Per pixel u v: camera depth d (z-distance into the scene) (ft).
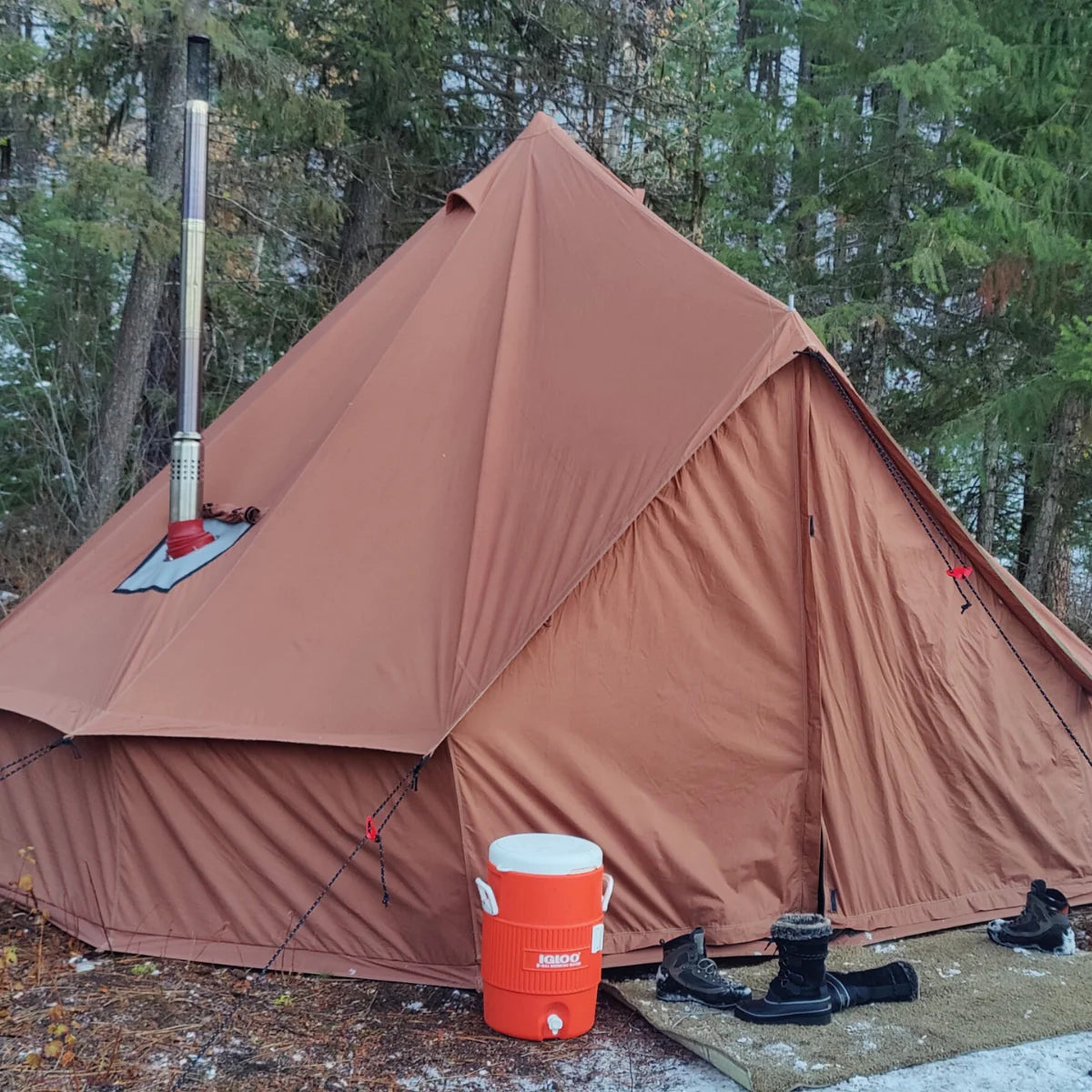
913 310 41.75
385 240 44.70
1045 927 15.10
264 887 14.11
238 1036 12.07
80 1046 11.72
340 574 15.19
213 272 42.06
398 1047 11.88
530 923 12.01
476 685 13.53
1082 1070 11.56
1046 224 34.01
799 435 15.65
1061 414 36.24
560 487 15.25
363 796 13.67
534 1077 11.29
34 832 15.81
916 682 16.30
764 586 15.39
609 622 14.44
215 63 36.52
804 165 41.27
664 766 14.62
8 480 43.96
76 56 36.65
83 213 40.52
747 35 58.44
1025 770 17.06
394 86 42.24
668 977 13.03
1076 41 34.63
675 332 16.15
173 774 14.06
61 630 16.99
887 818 15.83
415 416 16.74
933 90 35.47
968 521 48.37
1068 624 40.78
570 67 45.27
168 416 44.19
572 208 18.84
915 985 13.20
